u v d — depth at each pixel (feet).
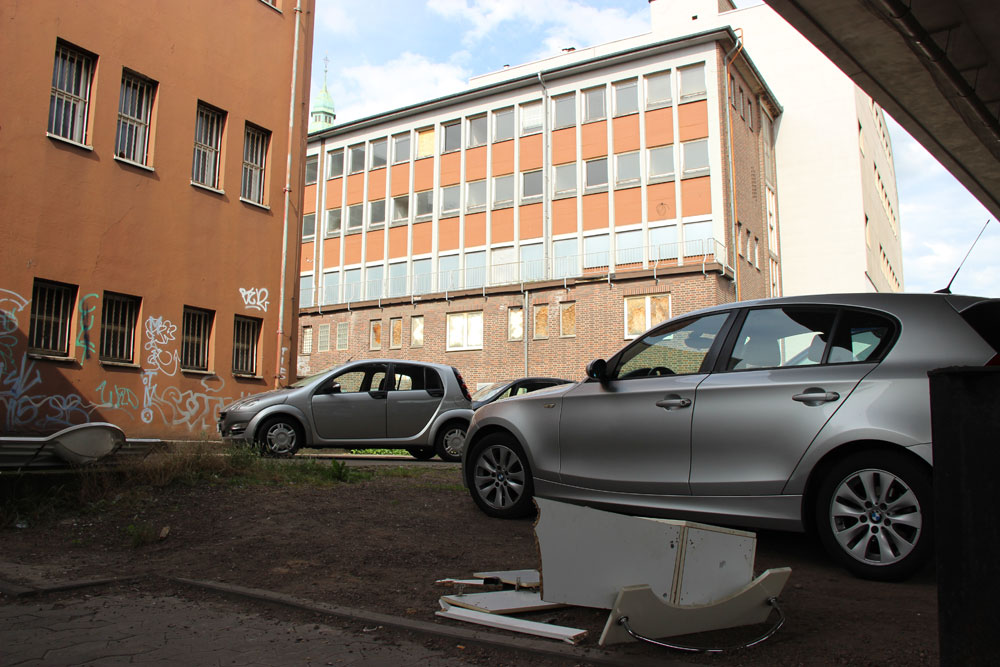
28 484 21.04
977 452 6.56
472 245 124.26
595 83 115.24
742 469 15.84
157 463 24.23
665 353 18.42
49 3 42.19
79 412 42.47
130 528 18.84
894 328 15.10
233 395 51.90
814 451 14.90
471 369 112.27
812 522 15.25
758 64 139.33
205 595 14.19
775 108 133.28
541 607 12.64
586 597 11.84
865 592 13.53
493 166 123.95
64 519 20.03
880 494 14.19
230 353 52.06
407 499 23.25
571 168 116.16
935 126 62.44
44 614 12.76
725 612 11.41
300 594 13.96
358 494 23.77
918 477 13.75
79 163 43.45
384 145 137.28
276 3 58.13
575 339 102.78
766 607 11.82
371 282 131.75
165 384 47.47
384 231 134.72
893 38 48.52
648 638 10.84
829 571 15.21
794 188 134.72
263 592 14.01
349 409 38.73
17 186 40.29
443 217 128.16
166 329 47.78
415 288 126.93
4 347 39.14
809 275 132.05
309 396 38.14
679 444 16.80
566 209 115.55
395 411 39.65
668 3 144.36
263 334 54.65
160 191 48.08
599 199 112.78
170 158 48.91
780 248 134.21
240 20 54.65
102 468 22.89
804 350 16.05
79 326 42.83
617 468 17.84
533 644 11.02
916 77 54.03
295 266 57.88
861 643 10.91
